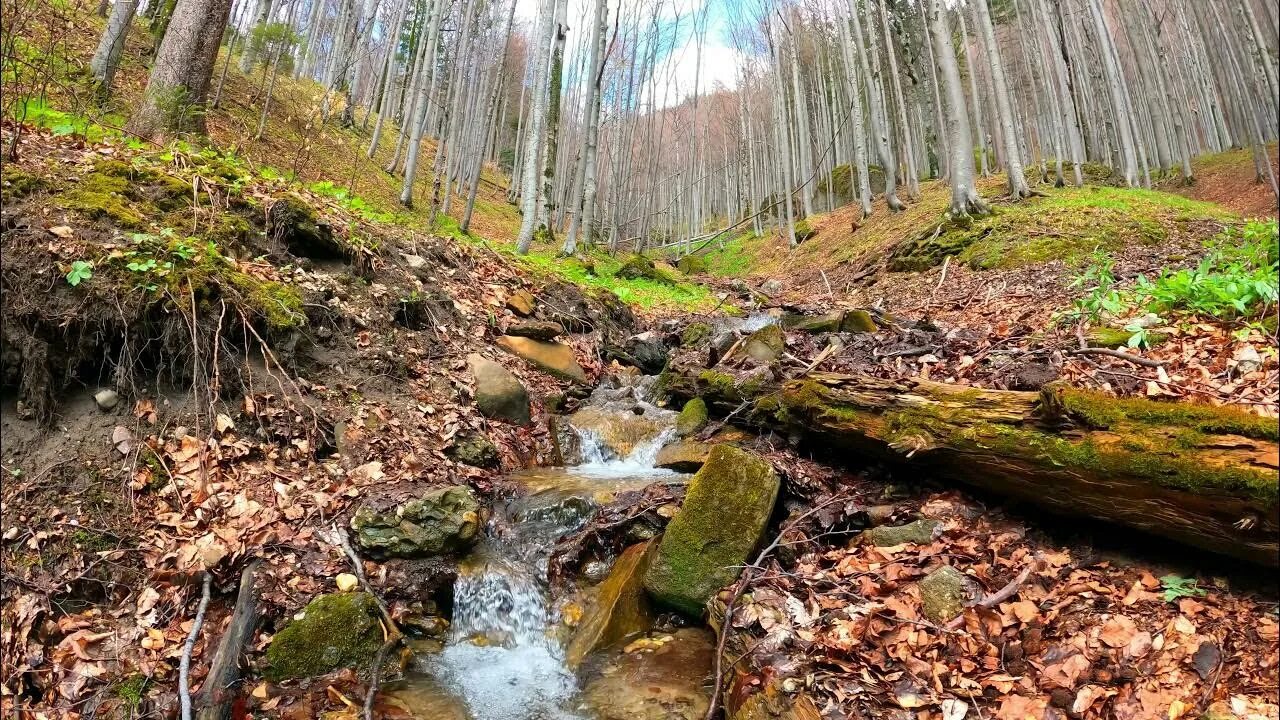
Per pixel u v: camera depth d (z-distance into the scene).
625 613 4.02
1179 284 5.30
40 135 5.16
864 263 17.47
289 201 5.88
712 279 22.47
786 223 31.86
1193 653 2.60
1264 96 19.06
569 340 8.58
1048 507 3.66
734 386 6.21
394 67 26.41
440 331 6.66
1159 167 24.56
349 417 4.93
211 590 3.53
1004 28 33.00
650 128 31.70
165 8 13.66
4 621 3.00
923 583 3.45
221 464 4.08
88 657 3.05
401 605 3.92
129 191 4.86
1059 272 10.28
